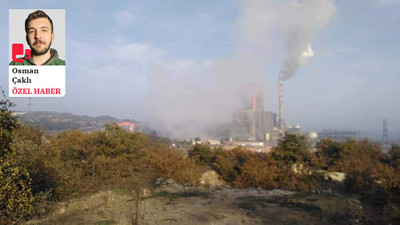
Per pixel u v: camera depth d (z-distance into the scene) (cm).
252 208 1110
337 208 1092
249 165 1812
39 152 1041
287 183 1634
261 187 1644
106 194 1184
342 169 1570
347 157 1695
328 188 1445
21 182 787
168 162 1797
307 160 1789
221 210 1074
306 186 1538
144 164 1634
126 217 922
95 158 1382
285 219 972
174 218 955
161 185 1554
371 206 1128
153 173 1642
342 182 1483
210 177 1911
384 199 1148
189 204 1163
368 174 1338
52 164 1115
